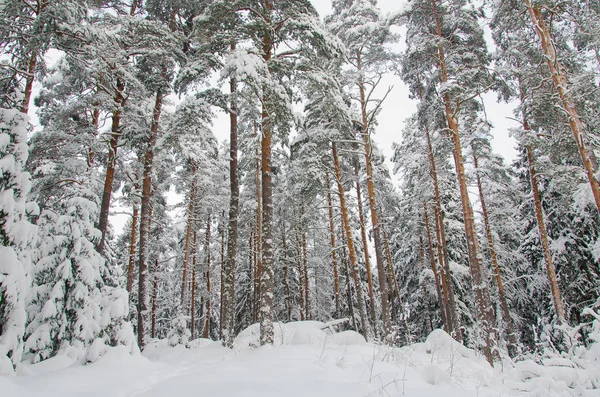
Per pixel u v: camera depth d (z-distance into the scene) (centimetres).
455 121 1377
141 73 1426
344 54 1191
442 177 2056
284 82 1272
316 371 532
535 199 1543
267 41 1165
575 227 1593
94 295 787
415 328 2309
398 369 583
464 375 640
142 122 1423
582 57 1209
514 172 1942
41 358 726
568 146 1288
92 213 865
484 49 1413
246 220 2392
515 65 1455
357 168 2038
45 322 736
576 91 1095
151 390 462
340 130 1645
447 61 1399
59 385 438
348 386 456
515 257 1942
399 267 2628
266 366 577
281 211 2231
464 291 2070
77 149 1268
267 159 1068
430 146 1802
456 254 2123
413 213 2284
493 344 1093
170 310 3312
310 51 1162
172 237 2892
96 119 1418
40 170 1382
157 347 1413
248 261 3044
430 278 2112
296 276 2970
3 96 958
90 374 496
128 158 1584
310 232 2847
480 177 1844
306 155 1814
